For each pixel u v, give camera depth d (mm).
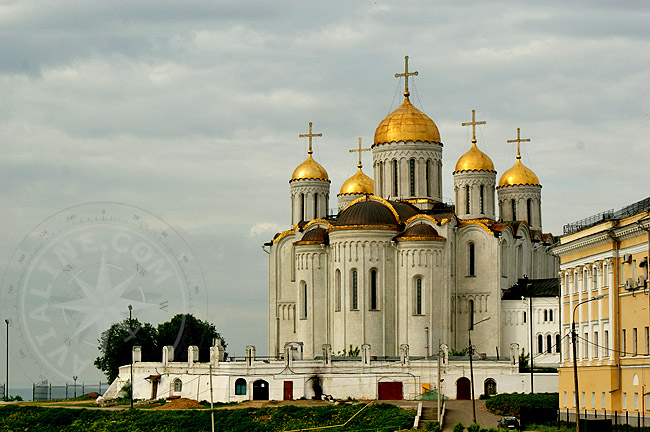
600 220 96875
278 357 127500
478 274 142250
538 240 159250
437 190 148375
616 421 83500
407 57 152000
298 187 159750
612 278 91312
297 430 101750
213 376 122938
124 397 127312
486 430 90750
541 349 139500
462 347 142000
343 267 135875
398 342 134750
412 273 134875
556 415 97125
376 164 149375
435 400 119875
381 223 136250
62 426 108375
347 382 123062
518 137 165500
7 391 133375
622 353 89812
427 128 147875
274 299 151625
